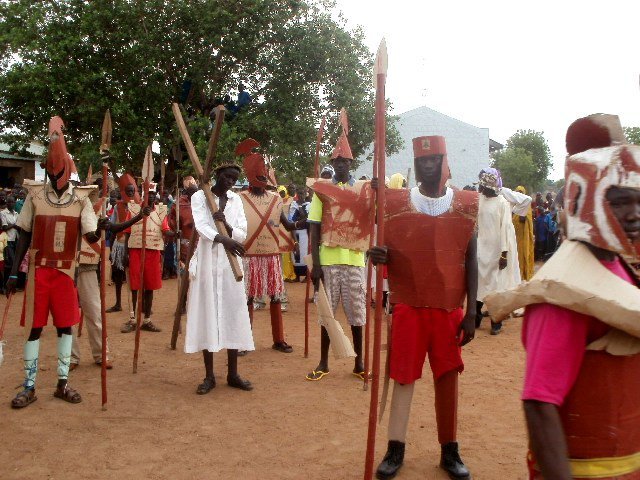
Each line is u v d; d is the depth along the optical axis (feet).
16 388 19.02
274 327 24.48
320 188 15.55
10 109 65.87
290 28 65.26
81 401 17.71
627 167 5.50
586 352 5.55
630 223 5.51
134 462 13.58
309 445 14.61
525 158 213.66
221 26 62.18
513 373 21.12
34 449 14.25
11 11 64.13
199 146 58.34
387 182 30.22
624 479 5.57
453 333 12.67
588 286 5.42
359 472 13.12
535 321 5.72
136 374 20.76
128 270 28.07
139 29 62.18
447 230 12.37
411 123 127.24
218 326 18.57
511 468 13.43
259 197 23.67
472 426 16.03
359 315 20.13
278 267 24.12
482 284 28.43
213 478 12.81
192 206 18.80
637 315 5.19
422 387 19.48
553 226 61.36
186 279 22.77
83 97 60.90
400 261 12.58
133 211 27.73
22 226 17.37
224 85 68.49
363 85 70.38
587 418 5.57
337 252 19.92
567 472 5.31
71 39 60.18
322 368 20.59
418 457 13.98
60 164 17.06
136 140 61.11
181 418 16.44
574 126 6.39
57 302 17.47
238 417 16.55
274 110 67.67
